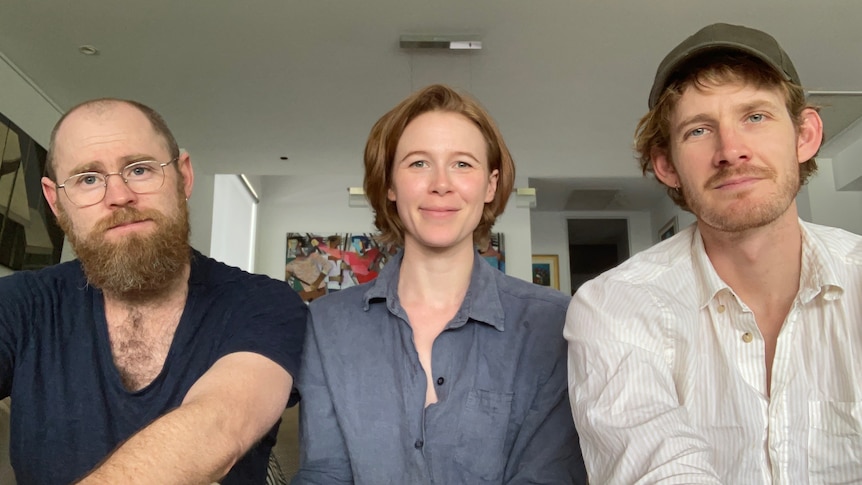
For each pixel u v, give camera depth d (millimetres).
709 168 1127
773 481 1065
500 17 3271
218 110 4434
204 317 1314
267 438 1364
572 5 3166
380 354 1409
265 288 1373
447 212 1412
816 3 3156
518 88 4086
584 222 9953
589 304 1199
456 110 1484
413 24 3336
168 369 1259
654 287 1188
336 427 1381
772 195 1078
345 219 8016
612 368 1109
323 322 1454
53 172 1306
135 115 1320
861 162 5328
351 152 5363
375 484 1304
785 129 1104
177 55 3641
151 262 1253
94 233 1248
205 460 887
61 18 3242
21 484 1220
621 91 4141
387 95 4195
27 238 3531
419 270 1473
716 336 1146
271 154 5414
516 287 1496
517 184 7879
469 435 1312
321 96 4211
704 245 1198
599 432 1068
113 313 1313
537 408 1334
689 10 3205
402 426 1336
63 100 4148
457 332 1396
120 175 1271
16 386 1235
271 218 8000
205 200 5965
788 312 1097
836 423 1038
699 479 918
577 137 5023
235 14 3234
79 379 1238
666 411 1026
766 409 1090
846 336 1047
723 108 1116
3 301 1270
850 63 3756
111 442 1210
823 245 1078
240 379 1100
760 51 1101
